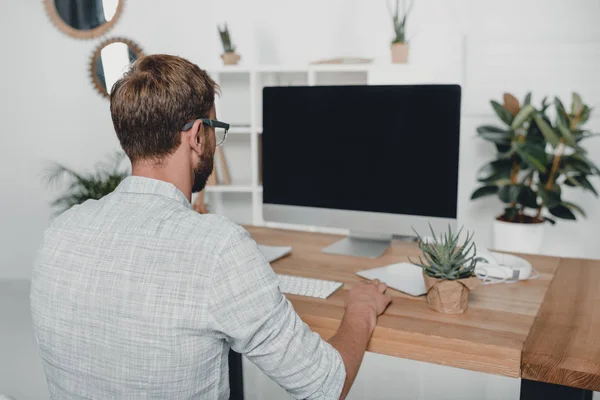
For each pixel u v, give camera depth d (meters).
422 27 3.53
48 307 0.96
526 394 1.23
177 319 0.88
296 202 1.97
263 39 3.75
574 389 1.18
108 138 3.99
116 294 0.91
